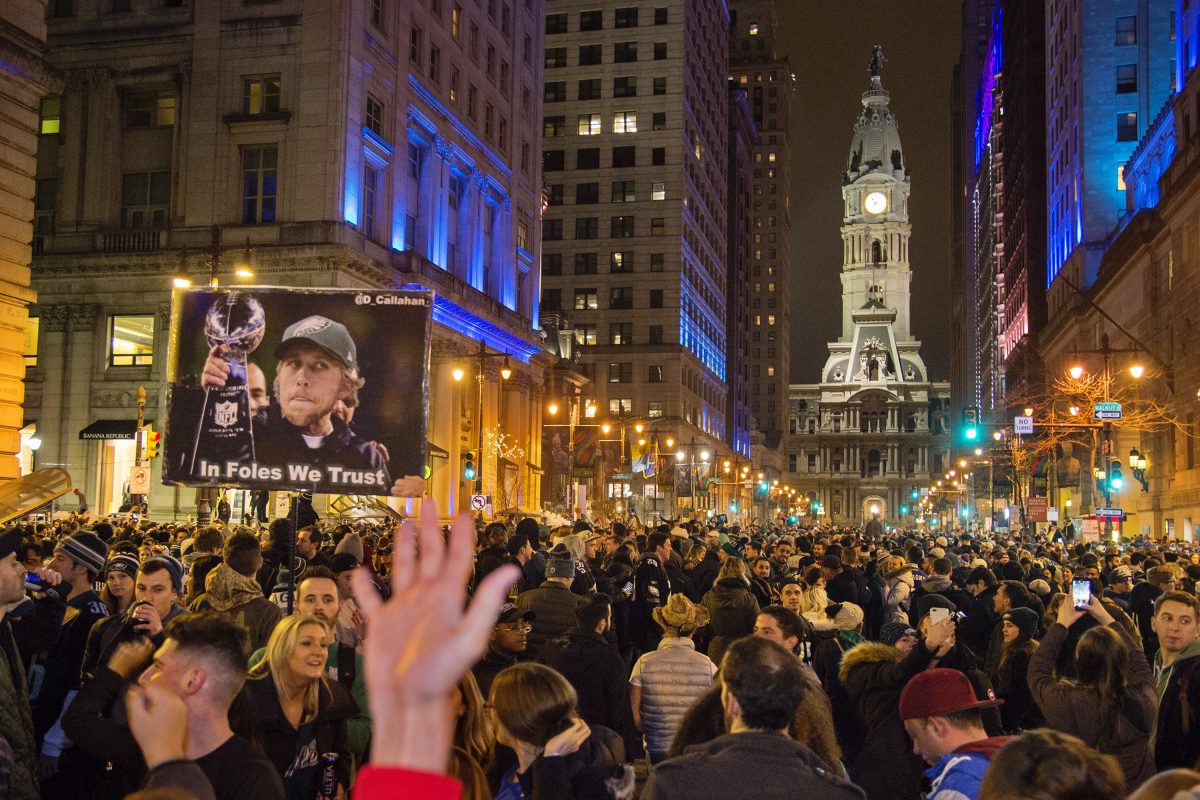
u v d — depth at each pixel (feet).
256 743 20.51
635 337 376.07
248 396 32.04
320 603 25.79
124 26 184.44
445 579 6.72
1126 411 204.23
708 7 441.27
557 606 38.22
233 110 179.42
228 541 31.68
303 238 173.17
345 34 176.86
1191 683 26.12
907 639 31.12
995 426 385.50
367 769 6.45
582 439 257.14
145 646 20.58
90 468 178.50
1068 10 297.12
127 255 177.99
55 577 28.30
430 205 214.69
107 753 19.79
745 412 568.00
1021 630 36.01
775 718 17.01
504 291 255.91
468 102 234.58
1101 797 13.41
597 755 20.53
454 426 214.07
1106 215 271.08
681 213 377.91
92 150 184.44
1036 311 354.95
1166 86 268.62
